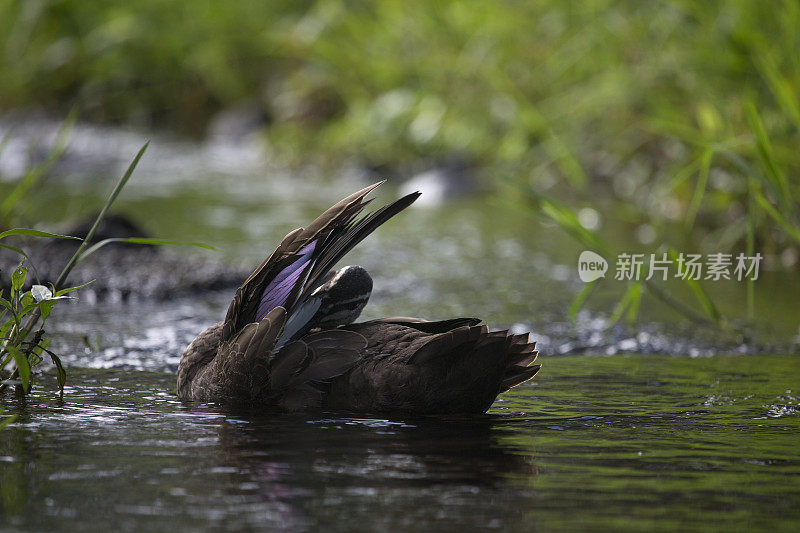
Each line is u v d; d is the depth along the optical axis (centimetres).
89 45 2588
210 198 1800
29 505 513
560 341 961
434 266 1327
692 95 1512
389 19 2225
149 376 809
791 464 594
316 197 1833
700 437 652
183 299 1131
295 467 575
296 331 691
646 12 1627
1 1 2578
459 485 548
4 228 1279
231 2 2667
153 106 2647
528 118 1850
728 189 1441
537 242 1505
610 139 1795
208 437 630
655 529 490
